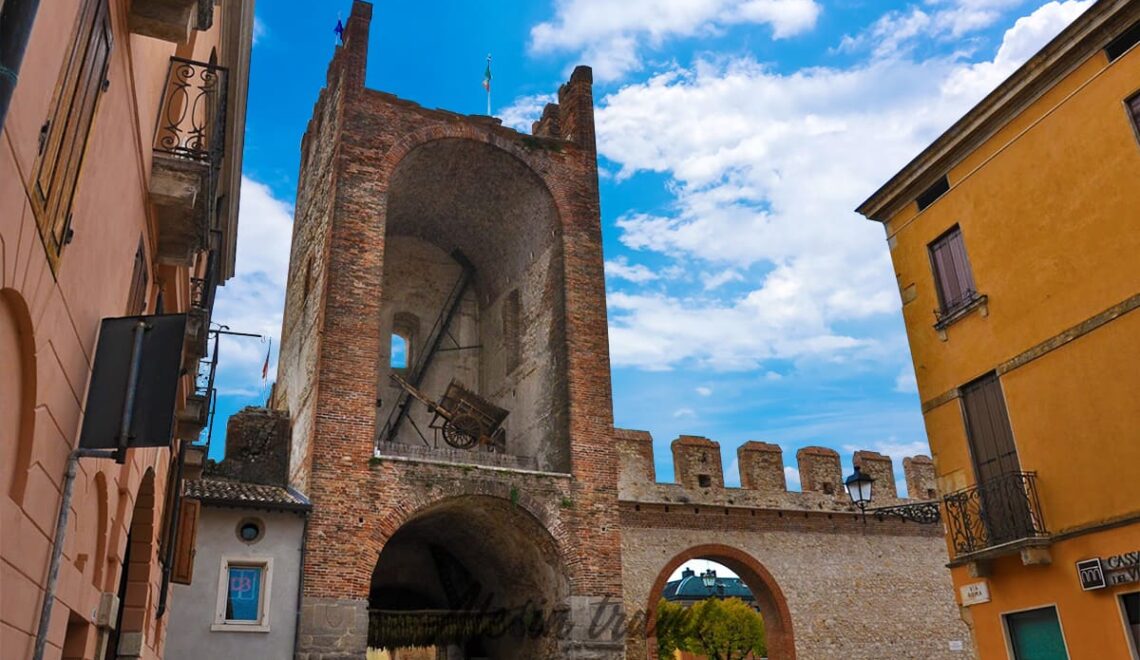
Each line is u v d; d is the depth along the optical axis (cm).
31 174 453
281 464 2230
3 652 529
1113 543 1177
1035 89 1405
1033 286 1373
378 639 2270
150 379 661
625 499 2803
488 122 2564
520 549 2244
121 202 738
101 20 580
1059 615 1242
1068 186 1333
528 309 2638
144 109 785
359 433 1995
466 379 2894
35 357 513
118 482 977
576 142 2669
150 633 1368
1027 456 1342
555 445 2311
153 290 1075
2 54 356
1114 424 1208
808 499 3083
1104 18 1277
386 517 1944
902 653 2941
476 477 2084
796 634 2825
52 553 625
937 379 1554
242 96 1422
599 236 2559
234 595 1758
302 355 2312
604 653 2027
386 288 2919
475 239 2903
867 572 3034
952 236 1573
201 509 1788
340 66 2527
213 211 1148
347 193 2231
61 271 551
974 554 1366
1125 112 1254
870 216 1770
